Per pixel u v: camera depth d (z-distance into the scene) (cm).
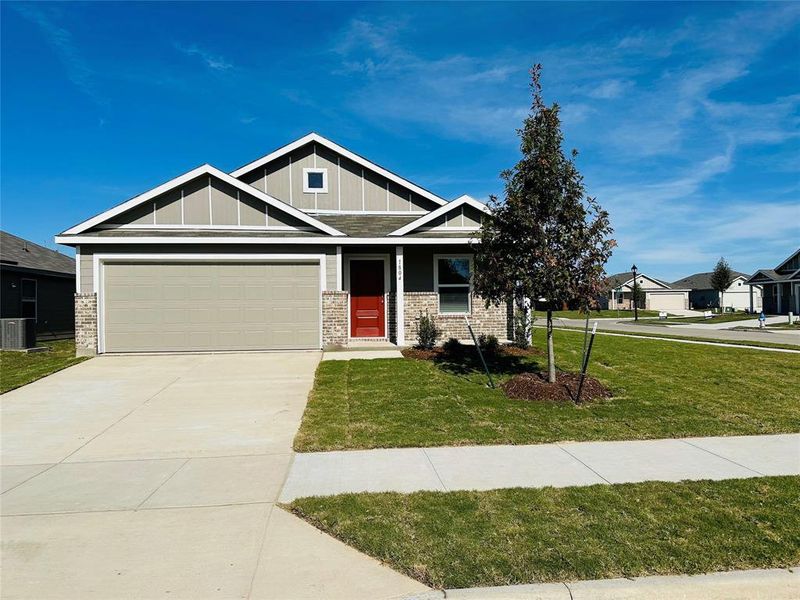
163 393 928
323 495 491
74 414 805
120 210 1295
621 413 769
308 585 344
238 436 696
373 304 1566
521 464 570
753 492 486
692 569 355
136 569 364
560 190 845
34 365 1204
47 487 523
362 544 393
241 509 465
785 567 359
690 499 470
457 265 1529
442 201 1645
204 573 359
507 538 398
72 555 385
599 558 368
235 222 1339
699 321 3809
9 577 354
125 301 1302
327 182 1627
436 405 810
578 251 824
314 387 953
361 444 645
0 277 1714
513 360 1179
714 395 879
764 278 4425
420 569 358
